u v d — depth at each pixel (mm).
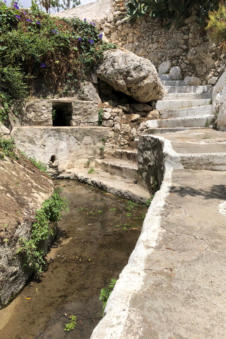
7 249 2352
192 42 9477
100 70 8336
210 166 3572
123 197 5617
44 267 3076
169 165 3693
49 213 3311
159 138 4781
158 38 10375
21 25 7391
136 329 978
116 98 8898
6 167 3502
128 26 11008
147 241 1648
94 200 5539
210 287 1225
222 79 7527
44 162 7062
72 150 7480
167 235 1725
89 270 3049
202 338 944
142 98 8344
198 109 7801
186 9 9227
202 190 2703
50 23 7891
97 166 7605
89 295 2617
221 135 5734
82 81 8352
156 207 2240
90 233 4027
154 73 8094
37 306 2438
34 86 7688
